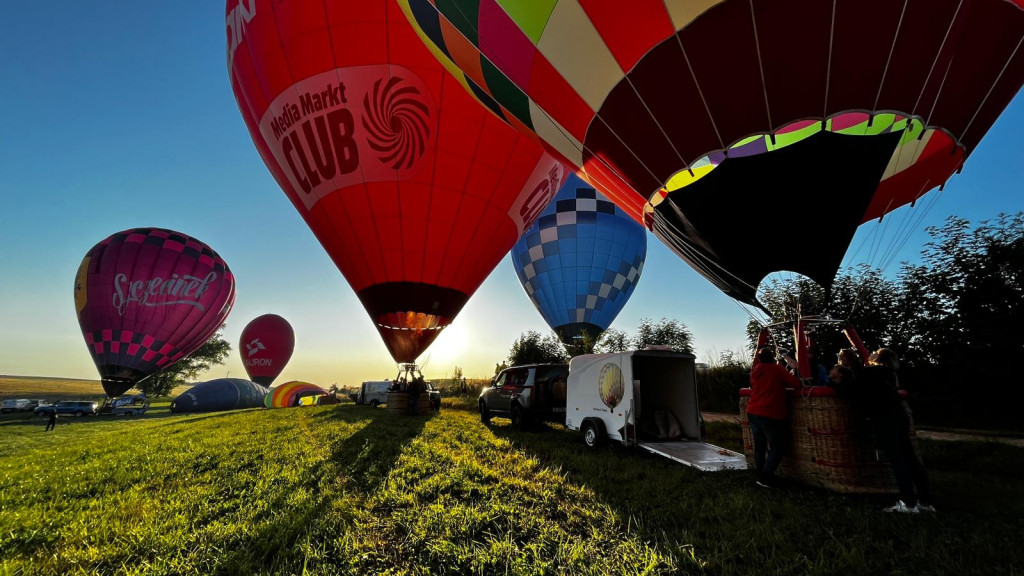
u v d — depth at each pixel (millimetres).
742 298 5746
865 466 4508
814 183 4840
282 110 10117
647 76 4699
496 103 6891
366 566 3047
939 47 3922
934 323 9734
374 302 11219
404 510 4066
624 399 6934
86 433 16453
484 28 5746
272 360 45906
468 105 9828
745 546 3236
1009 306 9094
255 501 4477
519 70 5723
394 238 10539
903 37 3889
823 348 10531
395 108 9641
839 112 4148
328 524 3744
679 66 4500
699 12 4250
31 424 23078
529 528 3613
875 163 4656
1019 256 8883
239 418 15812
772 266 5309
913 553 3129
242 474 5680
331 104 9664
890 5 3812
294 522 3760
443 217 10500
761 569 2916
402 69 9516
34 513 4363
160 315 25688
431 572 2945
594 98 5180
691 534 3434
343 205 10430
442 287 11117
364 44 9367
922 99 4117
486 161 10305
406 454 6695
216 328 28812
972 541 3314
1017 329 8922
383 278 10898
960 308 9500
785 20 4012
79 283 25734
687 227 5500
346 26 9312
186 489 5047
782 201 4977
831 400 4676
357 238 10672
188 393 33719
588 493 4578
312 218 11203
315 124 9844
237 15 10648
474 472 5406
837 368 4547
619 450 7262
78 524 3924
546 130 6207
